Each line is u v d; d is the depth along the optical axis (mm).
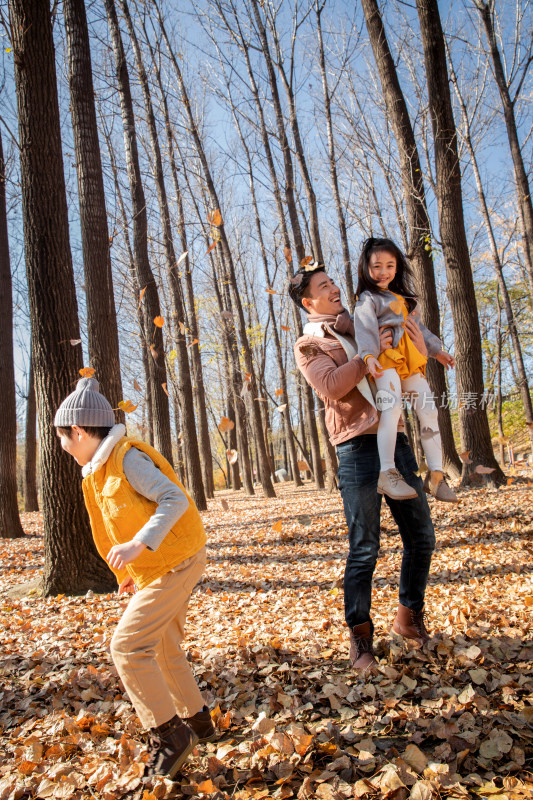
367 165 17969
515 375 25938
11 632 4379
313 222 14266
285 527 9570
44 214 5879
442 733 2109
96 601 5277
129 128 11430
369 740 2123
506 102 13523
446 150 9727
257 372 26141
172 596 2092
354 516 2742
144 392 16469
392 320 2750
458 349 9820
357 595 2734
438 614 3549
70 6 7004
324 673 2789
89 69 7133
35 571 7484
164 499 2029
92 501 2248
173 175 16062
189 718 2281
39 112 5867
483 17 13266
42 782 2102
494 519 7109
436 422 2885
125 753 2279
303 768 2023
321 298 2916
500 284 17875
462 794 1776
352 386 2656
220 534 9945
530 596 3676
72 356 5949
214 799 1926
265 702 2609
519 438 25500
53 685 3059
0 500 11141
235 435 28531
